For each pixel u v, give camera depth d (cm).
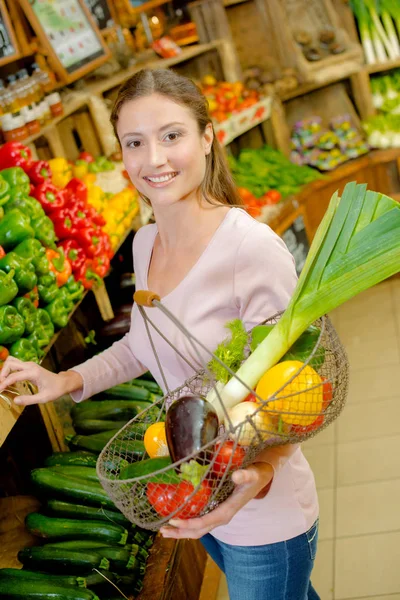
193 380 177
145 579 250
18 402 198
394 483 355
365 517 337
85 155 462
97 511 262
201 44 633
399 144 647
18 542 255
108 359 217
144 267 202
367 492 354
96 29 503
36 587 225
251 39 653
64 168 402
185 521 137
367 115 671
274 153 626
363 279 150
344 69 654
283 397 136
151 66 543
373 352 495
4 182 286
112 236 402
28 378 200
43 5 465
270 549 181
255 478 136
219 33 623
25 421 305
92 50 496
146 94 171
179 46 647
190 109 176
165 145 174
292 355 154
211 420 137
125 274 460
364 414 422
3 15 423
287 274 178
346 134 658
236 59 626
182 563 283
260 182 593
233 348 161
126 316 393
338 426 417
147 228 206
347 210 157
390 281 606
